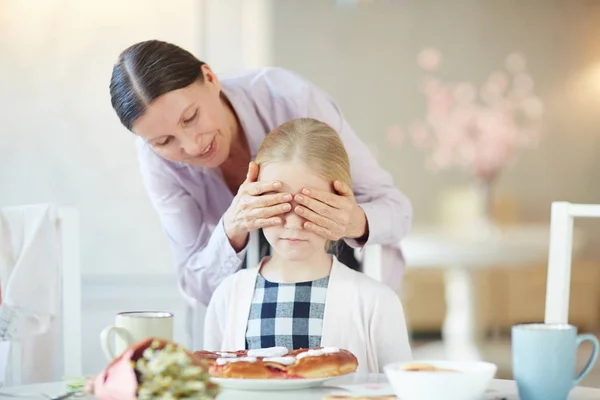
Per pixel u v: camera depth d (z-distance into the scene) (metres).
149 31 3.84
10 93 3.77
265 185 1.47
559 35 7.37
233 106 1.86
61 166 3.79
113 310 3.80
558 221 1.56
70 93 3.78
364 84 7.39
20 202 3.79
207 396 0.92
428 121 7.36
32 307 1.82
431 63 7.34
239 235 1.68
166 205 1.98
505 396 1.14
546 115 7.37
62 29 3.77
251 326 1.49
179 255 2.03
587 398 1.14
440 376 1.04
